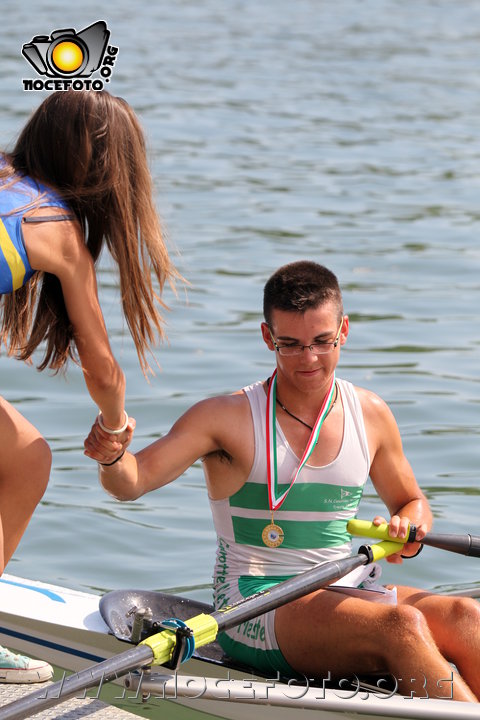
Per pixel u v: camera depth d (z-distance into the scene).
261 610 12.87
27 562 19.78
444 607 13.41
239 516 14.30
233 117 69.75
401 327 33.19
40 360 29.61
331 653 13.19
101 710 12.88
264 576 14.21
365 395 14.78
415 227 45.44
